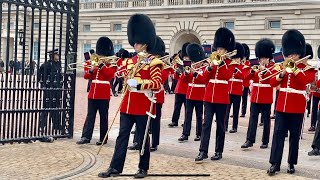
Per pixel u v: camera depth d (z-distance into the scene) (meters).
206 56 12.08
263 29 38.97
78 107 19.41
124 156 7.99
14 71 10.06
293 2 37.12
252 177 8.29
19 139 10.16
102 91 10.69
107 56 10.95
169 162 9.27
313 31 36.53
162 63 8.02
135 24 8.16
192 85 11.80
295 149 8.67
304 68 8.58
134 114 7.93
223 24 41.31
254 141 11.27
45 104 10.81
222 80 9.62
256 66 11.48
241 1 40.12
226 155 10.26
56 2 10.68
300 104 8.60
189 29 43.03
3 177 7.46
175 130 13.84
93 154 9.61
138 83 7.75
